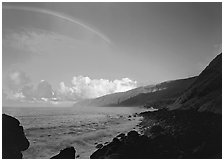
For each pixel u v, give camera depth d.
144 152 12.74
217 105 23.72
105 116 67.62
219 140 13.31
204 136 14.43
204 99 30.23
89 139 22.48
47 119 57.03
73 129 31.70
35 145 19.06
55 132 28.25
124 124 37.19
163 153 12.37
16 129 15.23
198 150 12.05
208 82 36.31
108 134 25.72
